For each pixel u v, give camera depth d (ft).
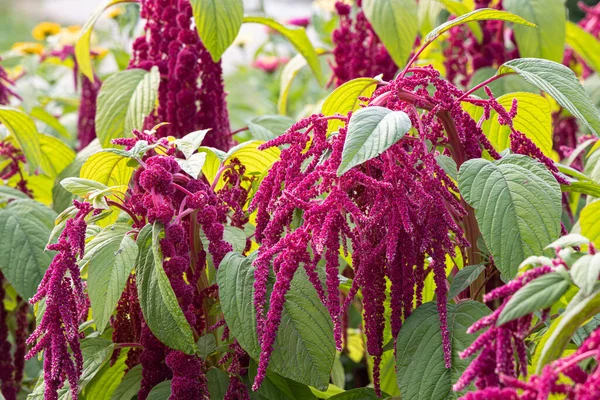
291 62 10.23
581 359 3.18
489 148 4.71
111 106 6.94
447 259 5.90
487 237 4.21
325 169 4.15
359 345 10.05
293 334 4.60
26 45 12.01
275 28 8.43
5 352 7.16
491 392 3.16
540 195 4.28
